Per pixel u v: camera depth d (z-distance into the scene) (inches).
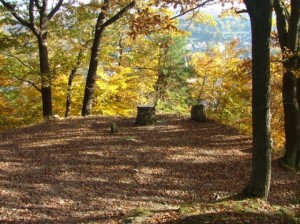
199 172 456.1
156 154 506.6
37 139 561.6
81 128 629.3
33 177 407.5
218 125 661.3
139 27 380.5
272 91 724.0
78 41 797.9
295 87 487.5
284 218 314.3
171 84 1107.9
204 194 396.5
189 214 307.1
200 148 537.6
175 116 730.8
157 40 877.8
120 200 367.2
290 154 497.7
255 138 347.9
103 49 836.6
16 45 717.3
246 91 879.7
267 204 345.1
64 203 349.1
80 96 916.6
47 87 757.9
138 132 606.9
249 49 1008.2
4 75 768.9
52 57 780.6
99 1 746.8
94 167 450.6
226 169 467.8
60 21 743.1
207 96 1092.5
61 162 460.8
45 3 722.8
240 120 874.1
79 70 910.4
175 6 386.3
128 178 426.0
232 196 361.1
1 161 454.0
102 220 309.3
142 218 297.1
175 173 448.8
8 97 880.3
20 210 324.5
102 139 566.3
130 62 992.2
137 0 658.8
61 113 947.3
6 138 566.6
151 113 654.5
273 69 491.5
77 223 304.8
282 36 474.0
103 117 722.8
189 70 1102.4
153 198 380.5
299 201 394.9
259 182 354.0
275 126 767.1
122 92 954.7
